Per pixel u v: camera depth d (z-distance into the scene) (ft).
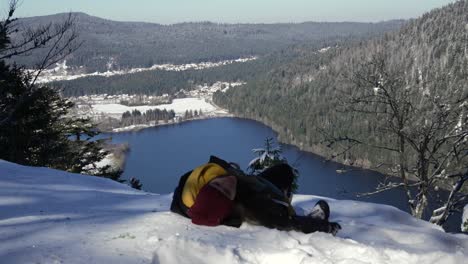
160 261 6.98
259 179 10.08
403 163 30.48
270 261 7.41
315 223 9.34
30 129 46.03
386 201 68.59
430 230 10.33
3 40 32.42
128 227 8.86
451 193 28.02
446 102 28.84
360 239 9.48
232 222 9.27
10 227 8.88
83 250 7.41
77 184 16.12
